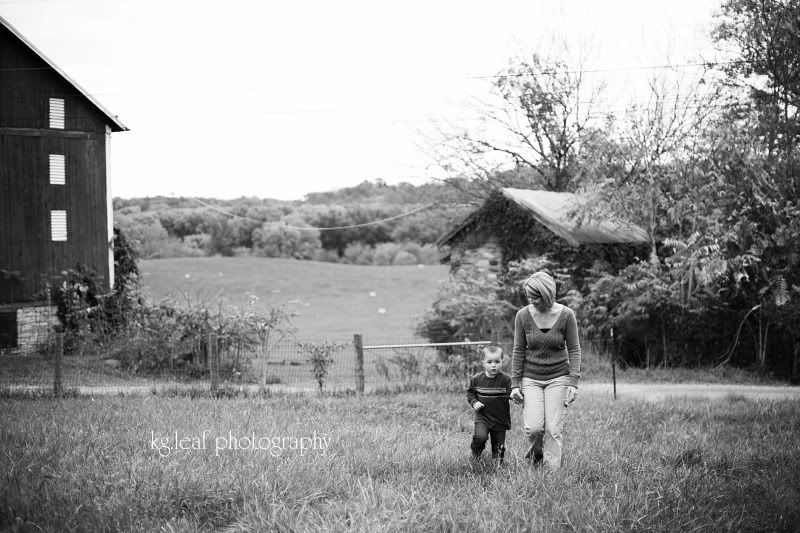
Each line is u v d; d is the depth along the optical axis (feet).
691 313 73.36
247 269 232.53
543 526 20.29
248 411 42.75
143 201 322.75
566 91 136.15
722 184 71.20
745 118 74.59
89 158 101.71
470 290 82.12
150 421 38.19
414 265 279.28
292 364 63.26
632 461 28.50
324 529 19.01
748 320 73.67
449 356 61.72
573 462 27.35
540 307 27.55
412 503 21.09
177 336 69.56
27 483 23.48
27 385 59.82
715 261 67.87
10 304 94.43
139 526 19.93
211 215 302.66
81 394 57.36
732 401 50.34
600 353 74.38
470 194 148.36
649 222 82.53
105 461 27.22
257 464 25.44
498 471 26.05
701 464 28.96
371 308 181.27
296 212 309.22
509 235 93.81
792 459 29.66
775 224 69.87
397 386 57.16
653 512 21.86
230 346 65.41
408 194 288.10
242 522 20.38
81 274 97.40
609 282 77.51
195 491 22.75
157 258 279.08
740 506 23.09
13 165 96.94
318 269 242.58
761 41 77.56
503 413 28.30
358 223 303.27
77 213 100.58
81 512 20.85
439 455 29.07
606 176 83.82
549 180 140.05
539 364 27.71
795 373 69.26
